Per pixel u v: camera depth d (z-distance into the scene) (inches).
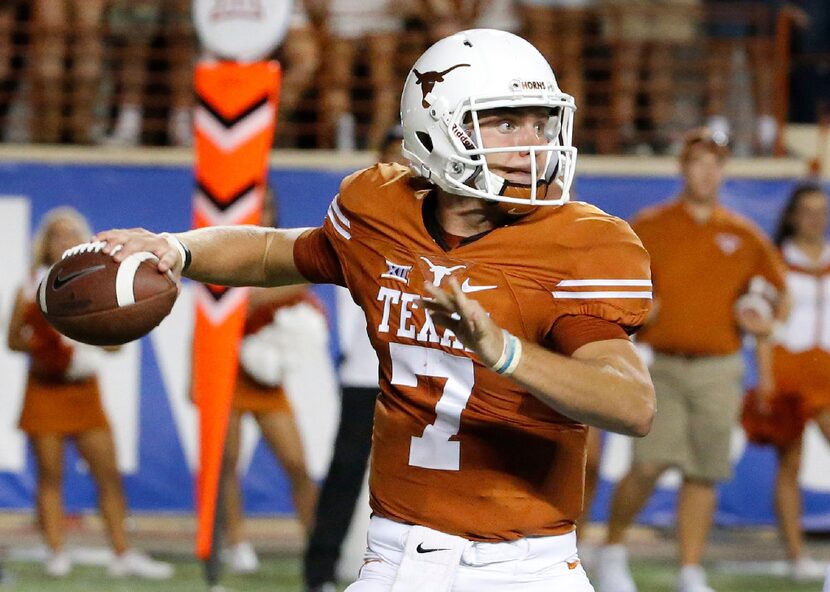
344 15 1202.6
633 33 1261.1
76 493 1120.2
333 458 817.5
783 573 1018.1
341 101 1207.6
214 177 809.5
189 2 1242.0
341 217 462.0
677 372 925.2
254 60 832.3
